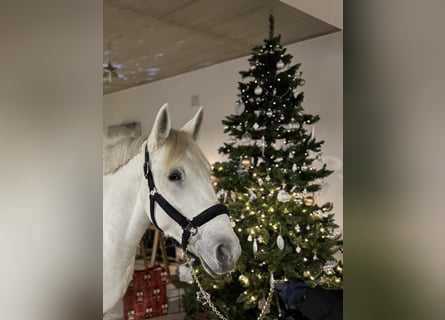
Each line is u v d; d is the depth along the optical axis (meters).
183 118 5.02
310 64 3.85
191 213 1.67
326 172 2.40
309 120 2.45
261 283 2.18
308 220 2.21
